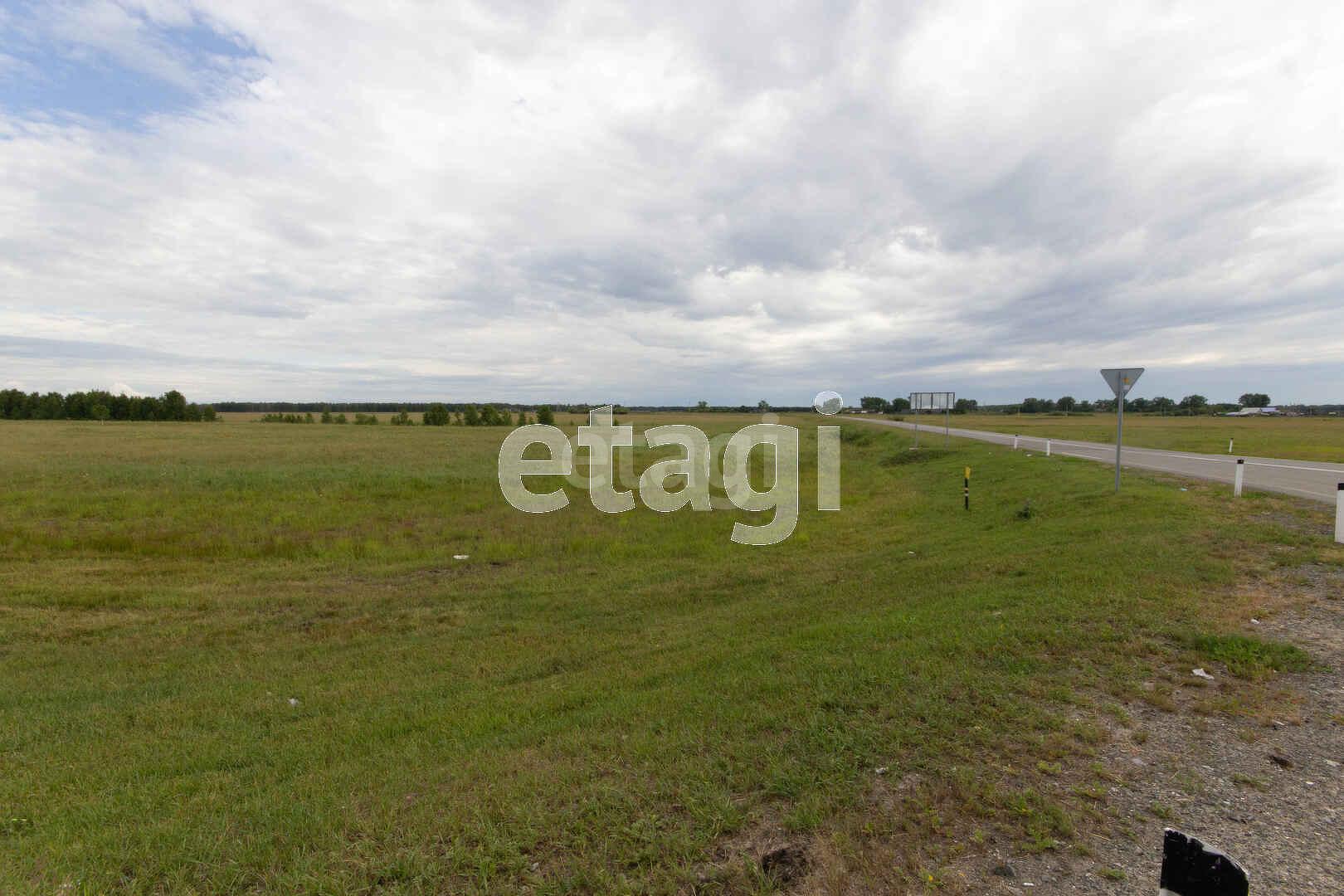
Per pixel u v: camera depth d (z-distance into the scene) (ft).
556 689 20.99
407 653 26.25
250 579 39.78
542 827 11.06
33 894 10.02
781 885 9.46
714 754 13.56
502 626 29.89
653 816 11.21
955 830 10.71
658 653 24.93
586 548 49.19
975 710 15.05
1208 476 56.39
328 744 17.19
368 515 63.87
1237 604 22.76
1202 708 15.16
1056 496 53.47
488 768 14.14
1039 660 18.10
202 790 14.47
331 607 33.53
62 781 15.19
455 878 9.91
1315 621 20.86
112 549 47.67
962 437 136.56
